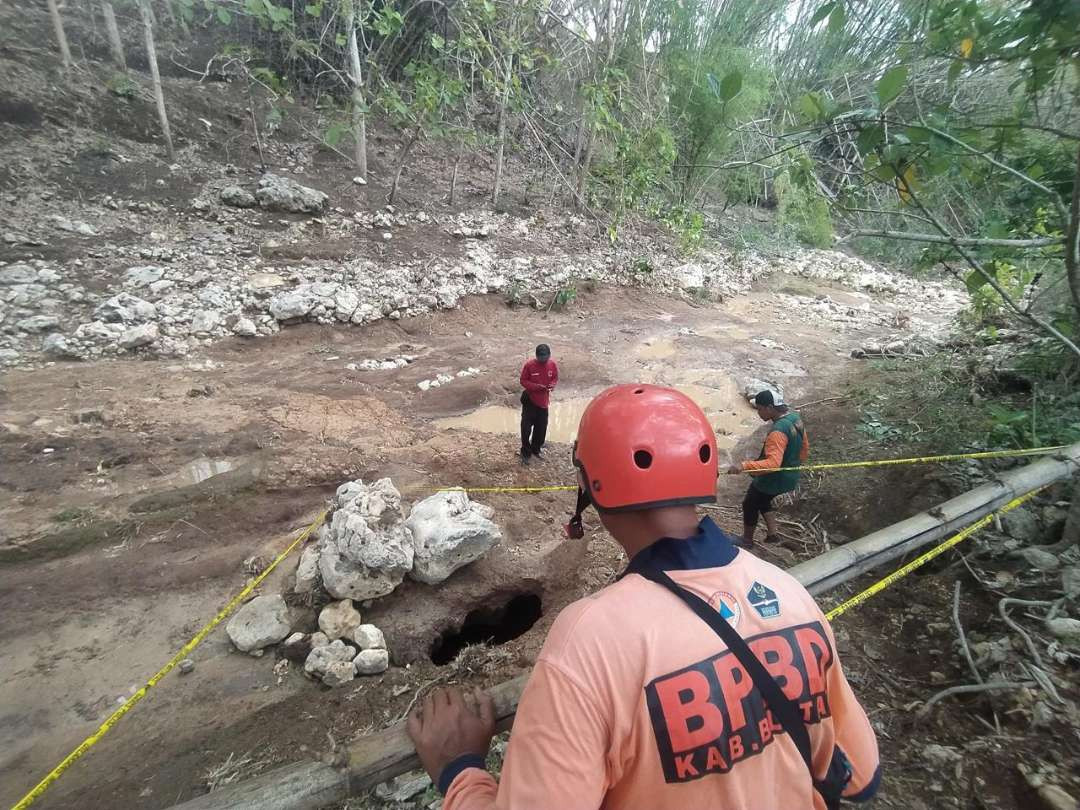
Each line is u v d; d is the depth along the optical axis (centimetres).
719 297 1289
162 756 338
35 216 913
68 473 550
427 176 1390
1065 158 482
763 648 120
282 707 371
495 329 1006
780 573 133
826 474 629
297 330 874
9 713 361
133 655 404
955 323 1113
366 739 173
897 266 1697
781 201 1525
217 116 1221
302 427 666
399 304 962
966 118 410
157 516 515
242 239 1018
